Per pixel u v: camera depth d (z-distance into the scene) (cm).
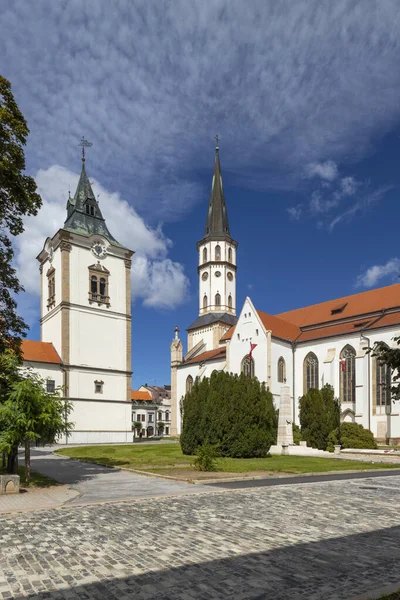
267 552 967
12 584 792
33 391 2080
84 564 891
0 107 2208
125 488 1914
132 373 6725
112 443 6125
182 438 3822
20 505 1505
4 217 2370
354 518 1299
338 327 6197
